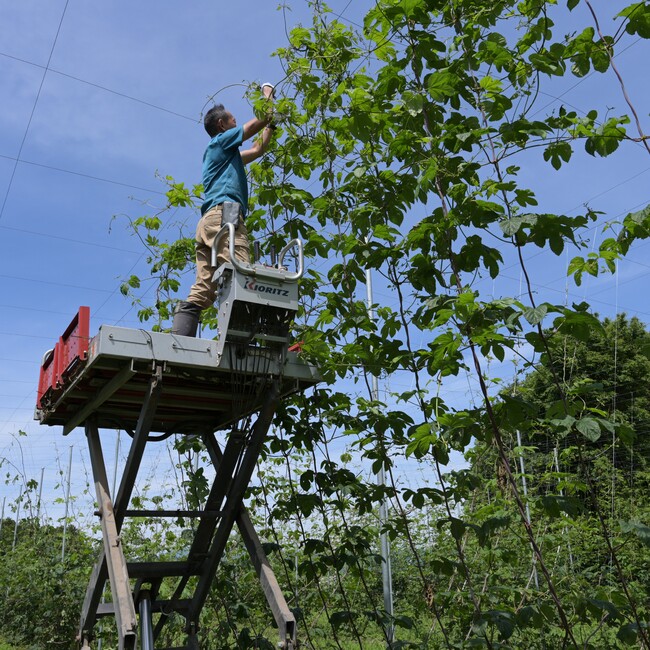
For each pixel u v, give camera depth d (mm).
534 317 3389
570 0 3693
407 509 6117
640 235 3592
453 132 4129
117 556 4098
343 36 4766
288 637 4105
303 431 5172
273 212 5355
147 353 3816
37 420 5516
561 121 3967
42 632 9781
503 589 5043
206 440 5418
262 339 4082
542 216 3633
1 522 14297
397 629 8688
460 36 4090
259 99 4656
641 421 15594
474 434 3775
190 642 4805
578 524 5383
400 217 4719
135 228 6809
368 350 4762
